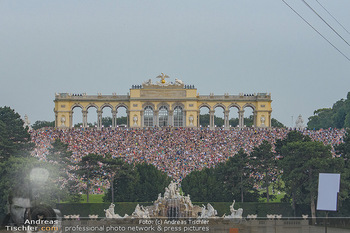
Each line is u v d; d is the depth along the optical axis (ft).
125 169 548.72
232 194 539.29
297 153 500.74
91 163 543.39
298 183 506.89
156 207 476.54
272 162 540.52
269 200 556.51
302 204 515.09
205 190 538.06
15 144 533.14
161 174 561.02
